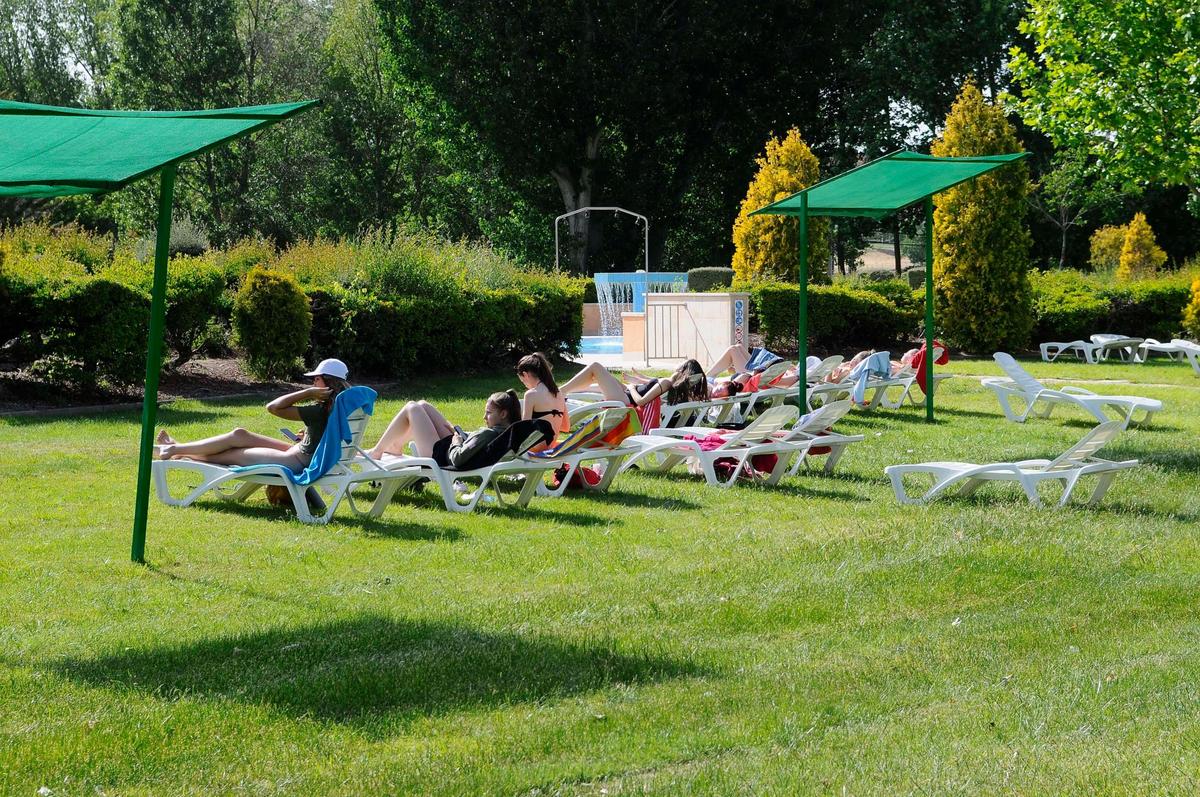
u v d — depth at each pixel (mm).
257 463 8562
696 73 38844
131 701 4727
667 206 41875
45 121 5648
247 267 18984
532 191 40938
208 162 44469
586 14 36062
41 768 4047
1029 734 4367
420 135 41594
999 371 21359
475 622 5934
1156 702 4730
